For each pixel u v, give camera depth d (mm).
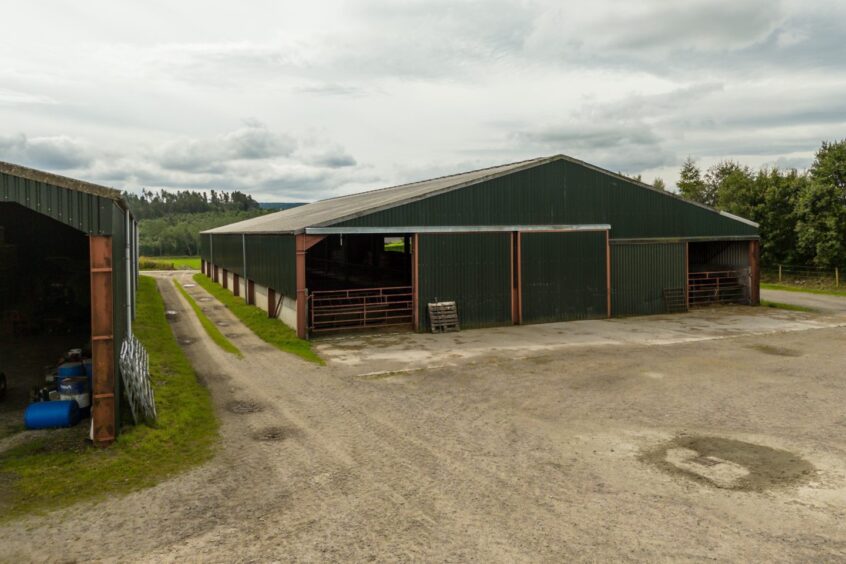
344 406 13273
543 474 9383
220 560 6957
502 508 8188
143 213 179625
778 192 44344
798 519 7801
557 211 24938
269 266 25828
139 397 11867
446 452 10398
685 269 27891
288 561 6898
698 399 13633
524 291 24391
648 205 26922
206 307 30312
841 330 22719
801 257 43938
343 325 23812
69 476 9500
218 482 9242
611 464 9797
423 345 20188
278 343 20562
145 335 21031
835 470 9453
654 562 6758
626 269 26562
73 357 15172
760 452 10305
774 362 17328
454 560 6844
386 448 10625
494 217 23719
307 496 8672
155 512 8250
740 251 30672
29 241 25016
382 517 7961
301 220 25312
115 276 11234
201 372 16516
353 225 21516
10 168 10375
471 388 14734
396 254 35656
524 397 13906
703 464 9773
